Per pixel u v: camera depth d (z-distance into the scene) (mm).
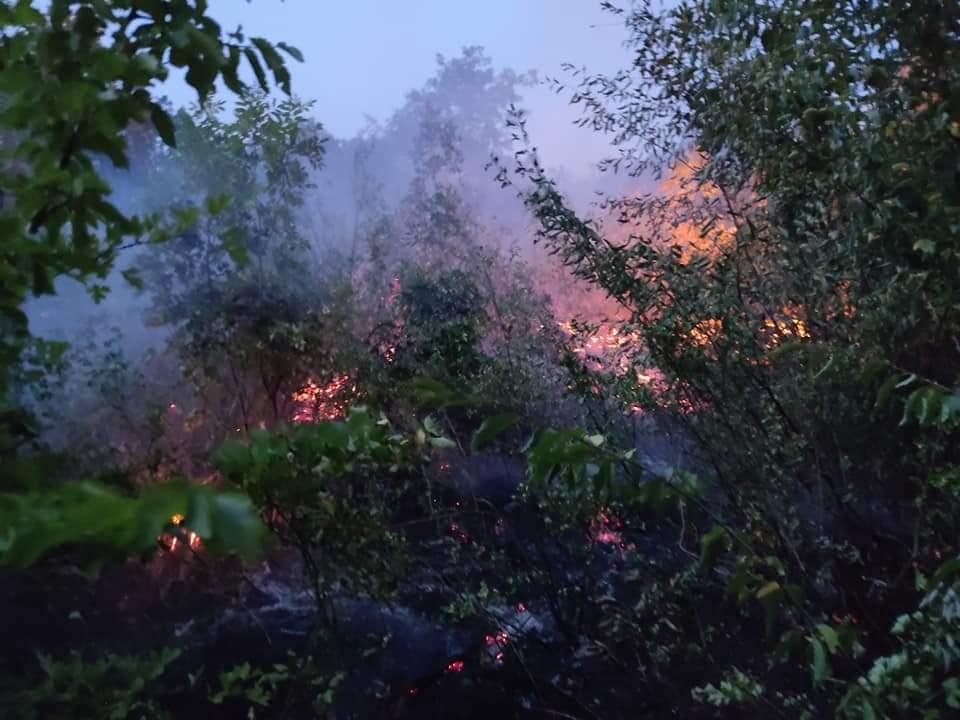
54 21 1722
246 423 4141
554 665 3367
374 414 2117
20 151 1716
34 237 1920
